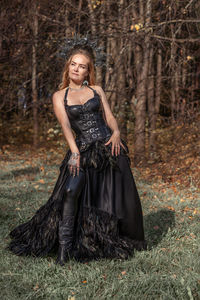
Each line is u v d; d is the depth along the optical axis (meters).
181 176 6.19
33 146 11.05
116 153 2.80
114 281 2.40
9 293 2.27
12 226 3.58
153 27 5.90
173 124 7.22
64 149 8.52
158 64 8.52
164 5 6.33
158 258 2.73
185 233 3.37
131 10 6.66
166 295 2.20
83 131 2.84
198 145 6.58
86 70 2.86
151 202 4.60
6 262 2.70
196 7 5.83
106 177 2.83
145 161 7.61
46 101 7.98
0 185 5.60
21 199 4.68
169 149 7.71
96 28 6.93
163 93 9.44
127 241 2.84
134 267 2.61
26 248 2.91
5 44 8.38
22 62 8.41
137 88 7.61
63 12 7.25
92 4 6.61
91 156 2.76
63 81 2.96
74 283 2.42
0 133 12.27
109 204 2.76
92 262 2.72
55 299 2.22
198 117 6.74
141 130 7.64
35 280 2.45
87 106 2.80
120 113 7.73
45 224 2.87
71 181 2.73
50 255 2.92
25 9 7.95
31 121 11.61
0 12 7.89
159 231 3.46
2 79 9.28
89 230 2.75
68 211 2.73
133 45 6.74
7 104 9.38
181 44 6.89
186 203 4.50
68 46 2.99
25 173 6.82
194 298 2.21
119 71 7.60
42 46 7.33
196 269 2.55
